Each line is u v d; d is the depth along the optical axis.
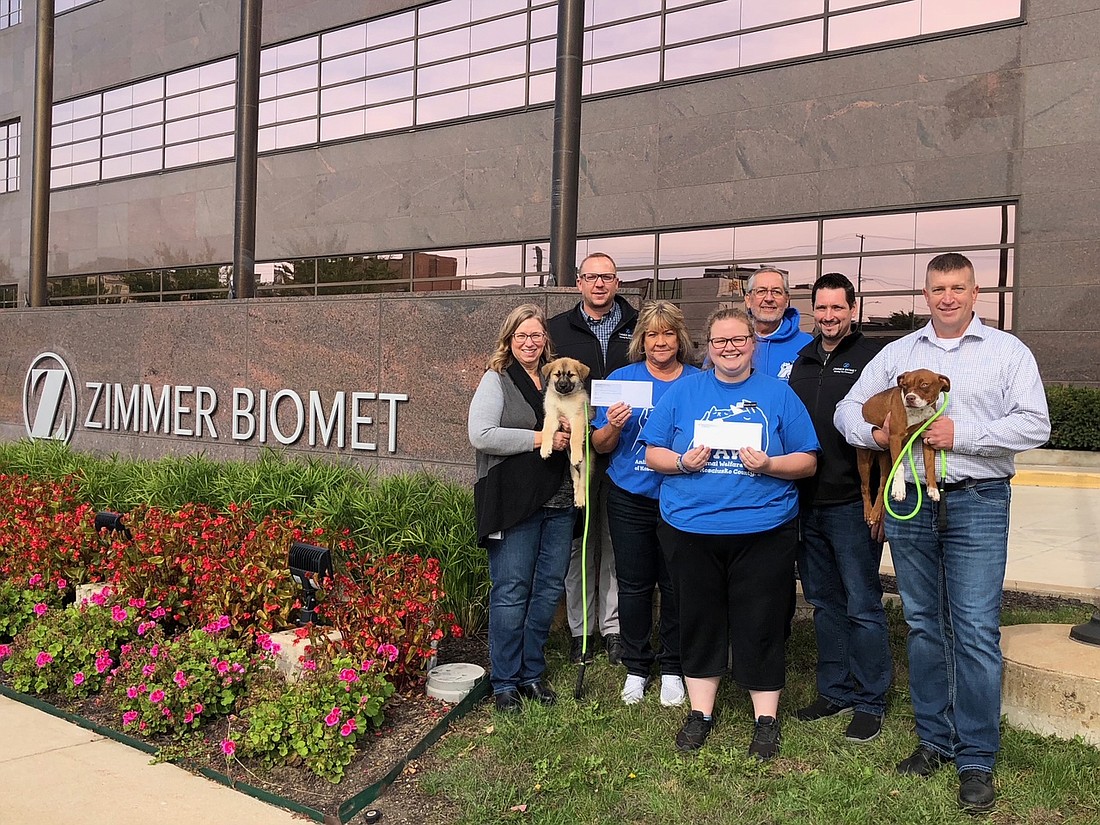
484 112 19.89
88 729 4.51
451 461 6.89
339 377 7.61
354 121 22.03
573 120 7.01
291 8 22.92
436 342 6.95
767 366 4.98
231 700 4.39
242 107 9.62
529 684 4.59
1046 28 14.64
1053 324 14.96
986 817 3.49
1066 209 14.66
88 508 6.50
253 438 8.37
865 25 16.08
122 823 3.53
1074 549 8.70
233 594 4.98
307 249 22.97
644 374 4.74
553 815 3.50
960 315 3.75
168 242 25.66
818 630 4.49
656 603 5.48
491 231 19.88
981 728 3.65
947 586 3.80
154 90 25.89
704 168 17.56
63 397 10.59
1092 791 3.60
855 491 4.23
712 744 4.11
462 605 5.48
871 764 3.90
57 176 28.97
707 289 17.77
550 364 4.58
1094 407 14.70
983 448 3.60
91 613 5.05
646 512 4.55
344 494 6.19
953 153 15.41
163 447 9.27
